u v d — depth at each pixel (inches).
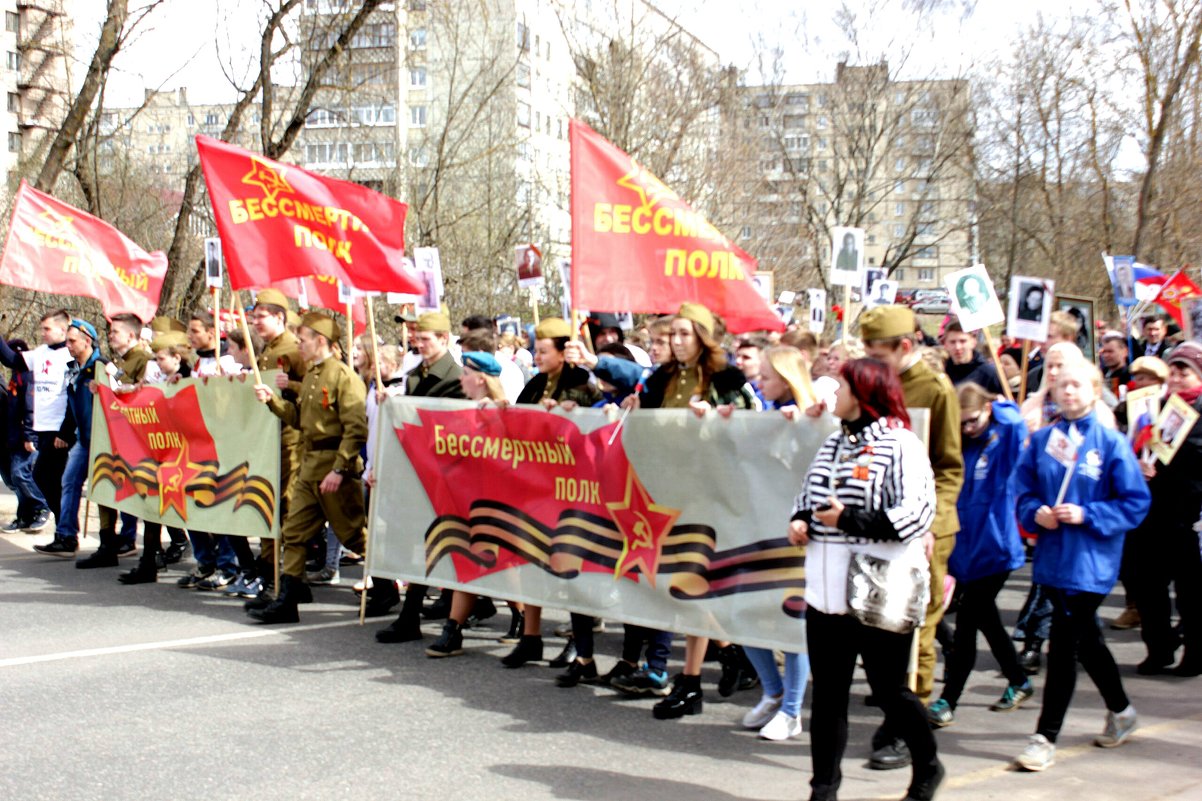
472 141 1007.0
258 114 874.1
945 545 216.2
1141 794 192.5
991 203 1663.4
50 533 475.2
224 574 366.9
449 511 289.7
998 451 231.9
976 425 231.6
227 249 313.7
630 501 251.3
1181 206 1259.8
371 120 876.6
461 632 289.4
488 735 224.7
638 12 1163.9
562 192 1238.3
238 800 188.7
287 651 288.8
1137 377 289.3
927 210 1772.9
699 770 206.5
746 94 1571.1
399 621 301.0
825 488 173.3
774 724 225.5
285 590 320.8
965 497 233.3
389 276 316.5
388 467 305.4
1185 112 1241.4
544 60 1999.3
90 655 282.5
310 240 313.0
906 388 215.5
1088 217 1541.6
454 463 288.0
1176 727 234.4
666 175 1187.3
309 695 250.4
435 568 292.8
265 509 340.2
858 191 1659.7
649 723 235.1
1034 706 253.3
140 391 378.0
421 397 302.5
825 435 222.1
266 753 211.6
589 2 1156.5
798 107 1781.5
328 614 334.0
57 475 440.5
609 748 218.2
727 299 267.7
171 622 320.2
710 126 1353.3
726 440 235.0
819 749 176.6
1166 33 1119.6
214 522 353.4
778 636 225.0
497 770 204.5
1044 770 205.5
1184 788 195.6
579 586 261.1
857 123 1649.9
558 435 265.3
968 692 265.1
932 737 177.9
